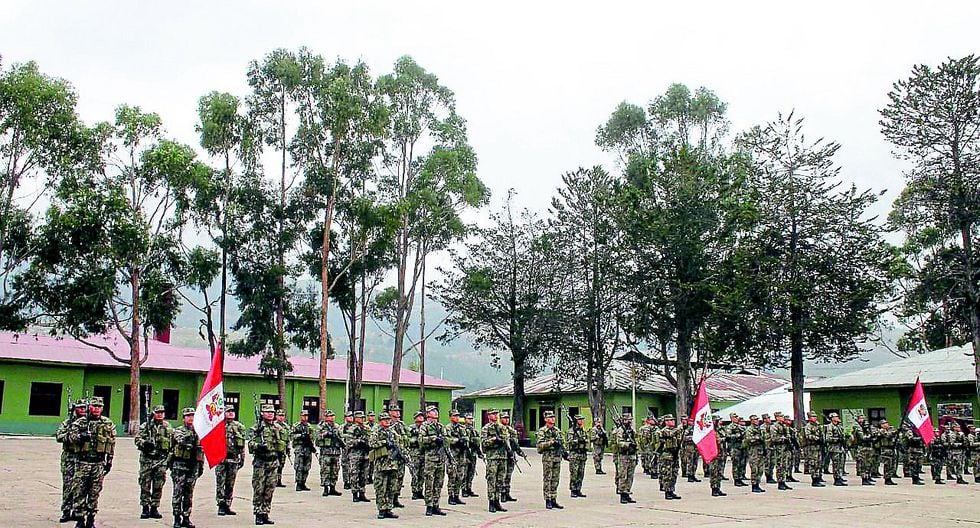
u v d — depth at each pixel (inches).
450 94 1755.7
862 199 1355.8
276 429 575.8
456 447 678.5
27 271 1512.1
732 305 1343.5
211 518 577.6
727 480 956.6
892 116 1355.8
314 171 1585.9
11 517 558.9
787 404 1636.3
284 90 1628.9
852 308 1358.3
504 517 606.9
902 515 651.5
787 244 1392.7
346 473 763.4
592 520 597.3
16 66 1491.1
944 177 1314.0
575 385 1727.4
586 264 1652.3
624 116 1813.5
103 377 1721.2
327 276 1606.8
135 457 1109.1
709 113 1786.4
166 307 1595.7
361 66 1652.3
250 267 1610.5
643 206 1509.6
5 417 1576.0
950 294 1310.3
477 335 1829.5
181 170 1540.4
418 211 1669.5
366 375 2111.2
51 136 1467.8
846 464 1310.3
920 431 972.6
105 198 1480.1
